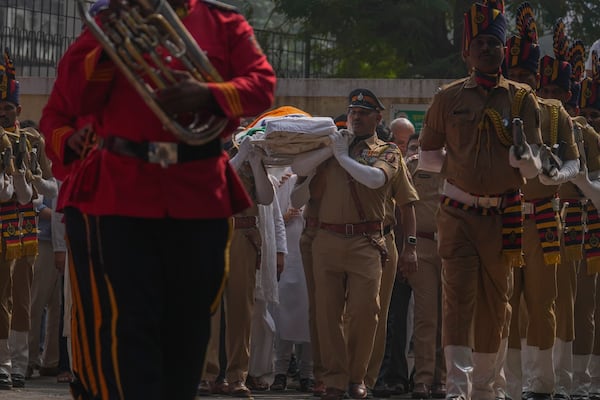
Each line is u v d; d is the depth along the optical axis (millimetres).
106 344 10094
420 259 22969
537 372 19141
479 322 16594
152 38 9562
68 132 10836
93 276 10219
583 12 62156
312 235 21391
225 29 10203
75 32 43500
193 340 10414
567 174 17141
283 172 25250
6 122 21969
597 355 22844
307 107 38625
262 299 22906
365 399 21984
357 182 20609
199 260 10188
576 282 20875
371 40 58844
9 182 21625
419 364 22984
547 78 20125
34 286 25438
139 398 9938
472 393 16734
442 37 60469
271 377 24250
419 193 23172
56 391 21781
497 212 16078
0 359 22297
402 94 37344
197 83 9625
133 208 9930
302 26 60031
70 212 10562
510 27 64062
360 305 20547
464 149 15859
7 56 21938
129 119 9953
